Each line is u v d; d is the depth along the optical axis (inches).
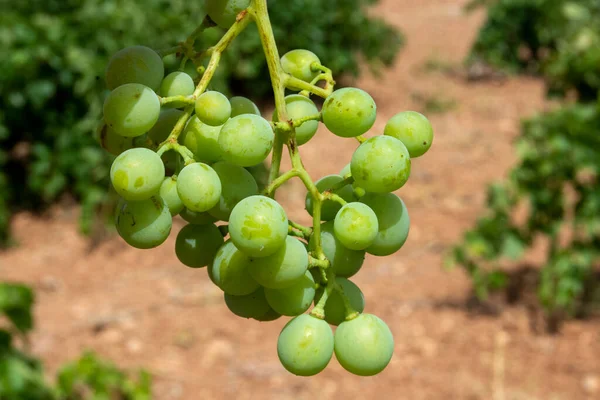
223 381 47.7
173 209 15.5
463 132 94.7
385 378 47.4
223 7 15.9
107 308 55.9
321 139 93.2
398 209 15.9
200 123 15.8
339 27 97.3
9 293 32.9
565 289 50.1
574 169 50.8
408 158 15.5
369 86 110.9
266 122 15.5
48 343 50.8
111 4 70.7
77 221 70.4
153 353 50.3
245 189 15.6
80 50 68.1
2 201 65.5
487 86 116.2
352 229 15.3
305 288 15.4
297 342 15.2
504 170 82.1
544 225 52.3
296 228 15.7
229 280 15.6
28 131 70.1
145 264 63.4
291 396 46.1
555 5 114.5
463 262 52.7
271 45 15.6
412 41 141.7
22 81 67.2
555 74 59.7
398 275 60.7
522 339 50.5
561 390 45.4
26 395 33.2
